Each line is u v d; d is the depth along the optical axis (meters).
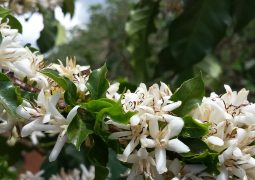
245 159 0.17
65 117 0.18
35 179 0.36
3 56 0.19
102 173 0.18
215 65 0.45
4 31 0.19
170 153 0.18
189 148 0.17
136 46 0.46
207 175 0.17
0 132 0.19
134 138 0.17
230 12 0.39
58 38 0.47
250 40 0.83
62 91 0.19
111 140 0.17
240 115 0.18
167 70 0.40
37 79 0.19
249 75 0.68
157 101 0.17
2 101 0.17
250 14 0.39
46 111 0.18
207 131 0.17
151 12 0.45
